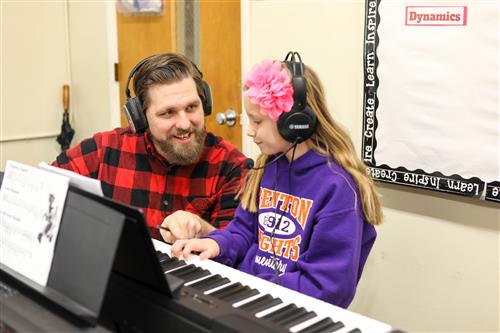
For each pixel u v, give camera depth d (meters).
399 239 2.05
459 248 1.91
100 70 3.14
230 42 2.50
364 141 2.06
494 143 1.75
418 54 1.87
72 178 0.91
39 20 3.15
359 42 2.03
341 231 1.20
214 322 0.83
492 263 1.84
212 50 2.58
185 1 2.65
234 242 1.36
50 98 3.27
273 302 0.99
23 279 0.91
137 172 1.72
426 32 1.84
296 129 1.20
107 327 0.97
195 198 1.69
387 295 2.12
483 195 1.79
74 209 0.86
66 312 0.86
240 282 1.08
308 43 2.19
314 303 1.00
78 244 0.84
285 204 1.31
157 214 1.69
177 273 1.12
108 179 1.74
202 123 1.61
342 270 1.18
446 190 1.88
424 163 1.91
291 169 1.30
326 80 2.16
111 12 3.00
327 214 1.21
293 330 0.90
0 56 3.02
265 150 1.28
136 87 1.61
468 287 1.91
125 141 1.76
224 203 1.66
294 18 2.22
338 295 1.19
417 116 1.90
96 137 1.80
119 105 3.10
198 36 2.63
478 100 1.76
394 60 1.93
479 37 1.73
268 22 2.31
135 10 2.84
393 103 1.96
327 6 2.11
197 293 0.92
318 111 1.28
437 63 1.83
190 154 1.59
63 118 3.28
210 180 1.69
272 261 1.31
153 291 0.92
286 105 1.19
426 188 1.93
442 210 1.93
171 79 1.54
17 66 3.10
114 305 0.95
